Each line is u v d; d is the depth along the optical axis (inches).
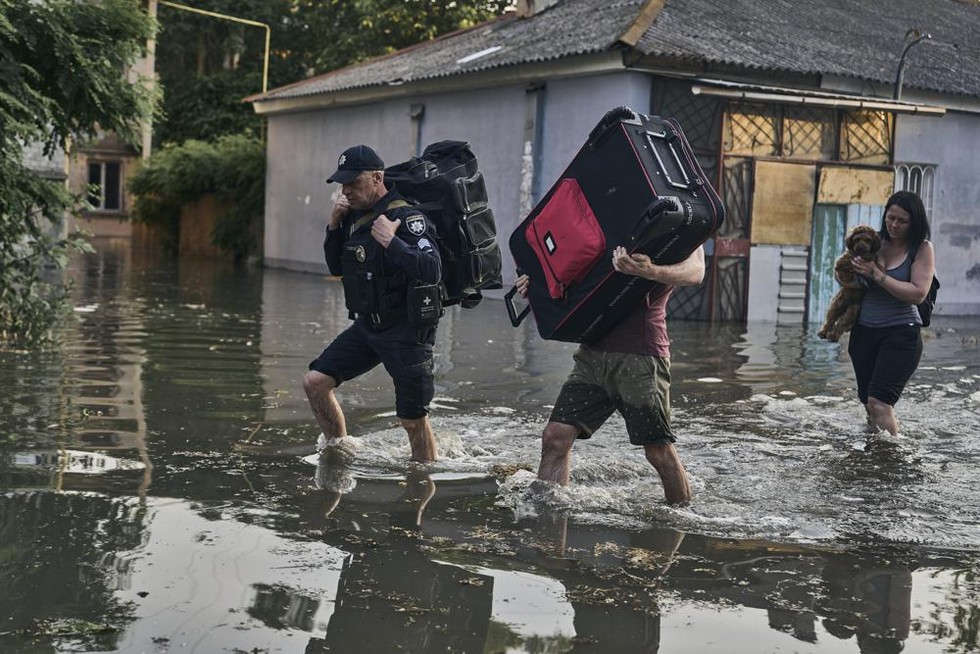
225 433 263.4
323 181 1002.1
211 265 1056.8
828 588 166.2
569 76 681.6
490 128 767.1
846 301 295.7
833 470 244.8
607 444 266.4
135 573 161.2
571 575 168.1
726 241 665.0
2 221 412.8
